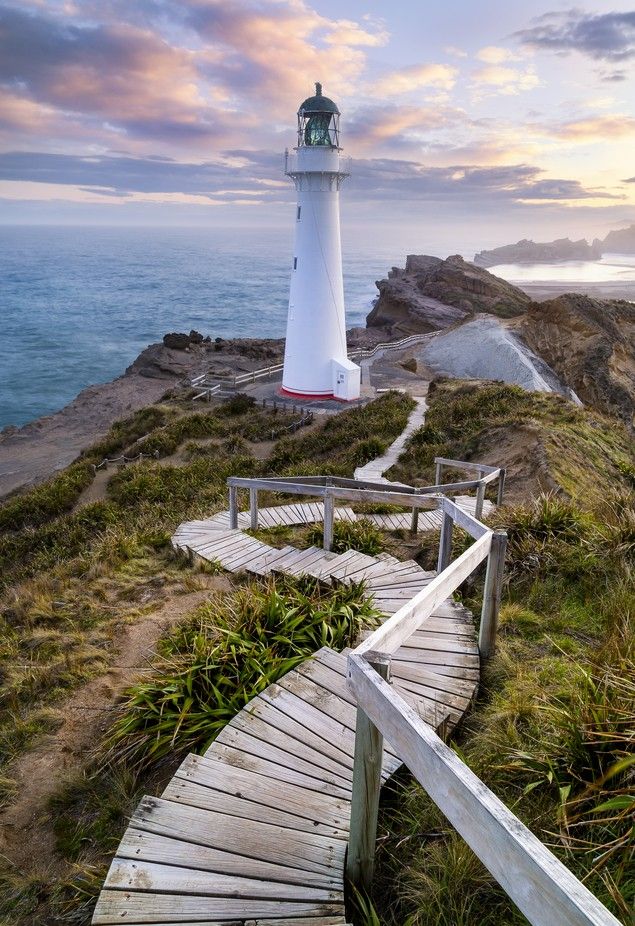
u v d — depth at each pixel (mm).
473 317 40125
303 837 2984
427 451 15539
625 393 29031
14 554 12703
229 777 3404
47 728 4852
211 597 6730
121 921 2570
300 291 27609
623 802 2533
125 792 3924
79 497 16844
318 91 25109
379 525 9633
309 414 25000
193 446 21016
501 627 5094
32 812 3980
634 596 5031
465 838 1780
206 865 2832
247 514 9953
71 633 6441
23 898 3352
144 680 4945
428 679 4324
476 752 3465
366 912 2557
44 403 47281
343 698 4098
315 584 6418
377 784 2559
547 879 1438
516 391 18406
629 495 7738
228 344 48812
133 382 41406
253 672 4543
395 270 83938
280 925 2529
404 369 36906
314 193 25891
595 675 3658
